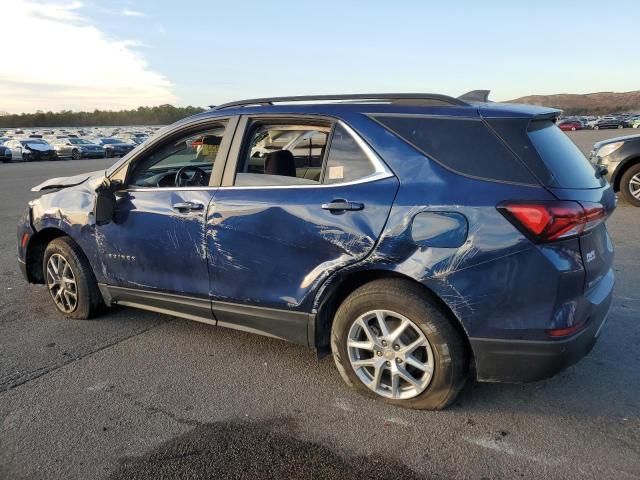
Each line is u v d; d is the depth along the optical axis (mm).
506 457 2699
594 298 2928
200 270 3697
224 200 3525
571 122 69062
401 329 3031
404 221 2900
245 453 2785
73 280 4574
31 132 81188
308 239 3180
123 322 4621
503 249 2715
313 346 3355
